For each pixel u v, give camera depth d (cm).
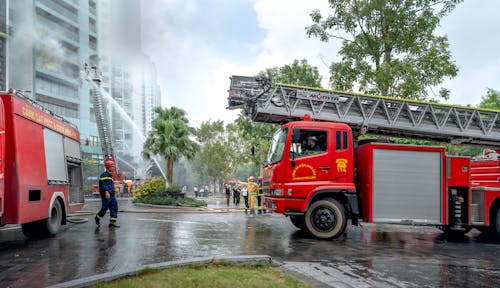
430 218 969
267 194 1030
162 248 738
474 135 1417
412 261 685
